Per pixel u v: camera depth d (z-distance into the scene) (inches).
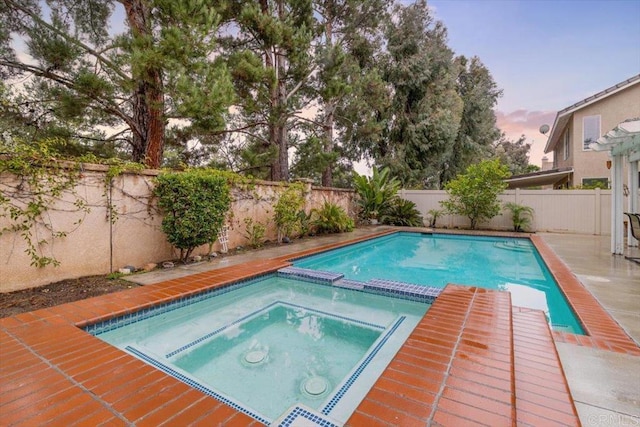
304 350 118.2
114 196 193.9
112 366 85.1
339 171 708.0
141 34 223.6
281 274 207.3
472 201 426.0
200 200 211.9
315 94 531.8
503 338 98.7
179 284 167.0
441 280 217.5
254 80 348.5
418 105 649.0
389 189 504.1
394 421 61.9
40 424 62.7
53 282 166.1
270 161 420.5
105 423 63.1
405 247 355.9
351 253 321.7
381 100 582.9
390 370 79.8
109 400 70.4
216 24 231.0
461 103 677.9
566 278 178.9
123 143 375.2
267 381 97.5
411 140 639.8
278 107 379.2
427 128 625.9
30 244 157.1
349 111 571.8
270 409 84.2
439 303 134.0
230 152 524.4
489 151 924.0
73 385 76.1
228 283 174.9
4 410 66.7
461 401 67.4
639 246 275.0
